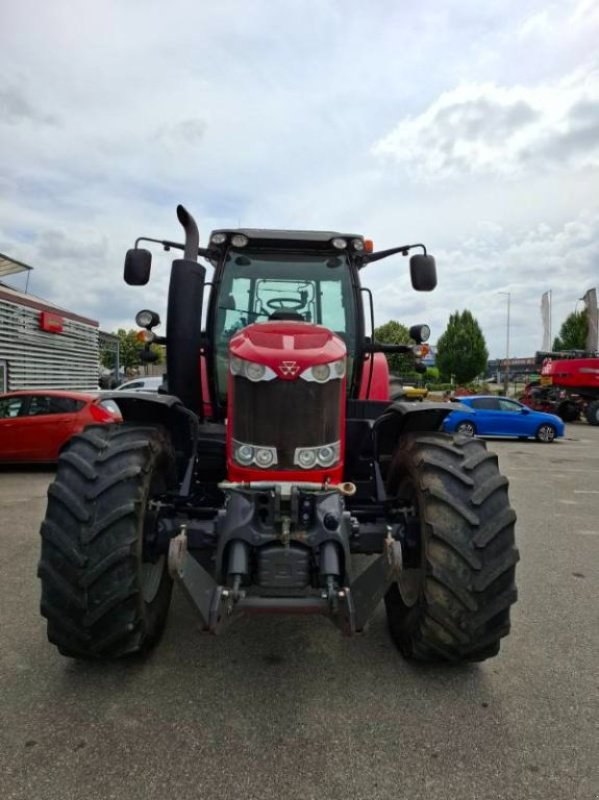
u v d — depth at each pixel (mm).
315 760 2312
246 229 4215
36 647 3225
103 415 9633
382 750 2379
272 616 3721
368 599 2652
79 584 2619
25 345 17844
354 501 3650
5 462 9516
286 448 2832
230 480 2957
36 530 5832
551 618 3777
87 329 23312
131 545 2676
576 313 52625
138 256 4098
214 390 4211
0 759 2289
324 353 2895
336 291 4270
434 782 2203
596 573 4715
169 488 3381
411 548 3076
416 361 4809
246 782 2184
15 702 2682
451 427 16562
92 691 2783
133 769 2242
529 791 2166
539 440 16922
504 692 2844
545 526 6371
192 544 2938
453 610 2721
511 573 2773
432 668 3072
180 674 2963
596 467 11211
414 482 3043
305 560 2668
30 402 9688
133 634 2766
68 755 2314
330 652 3240
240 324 4211
